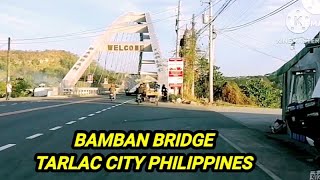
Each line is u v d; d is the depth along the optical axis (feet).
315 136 34.63
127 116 80.43
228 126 67.10
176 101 155.63
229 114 100.58
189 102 149.59
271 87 189.88
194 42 181.78
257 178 28.35
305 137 36.50
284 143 47.60
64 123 62.28
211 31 145.38
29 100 157.58
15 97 192.03
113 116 79.51
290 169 31.91
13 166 29.35
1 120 66.28
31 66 443.73
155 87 177.27
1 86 190.60
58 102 139.74
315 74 49.42
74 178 26.45
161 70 215.31
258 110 122.93
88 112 89.81
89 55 263.29
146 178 27.14
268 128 65.31
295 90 56.59
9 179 25.49
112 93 166.50
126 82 272.10
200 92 196.65
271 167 32.63
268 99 184.85
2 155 33.53
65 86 244.22
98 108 106.93
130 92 245.04
